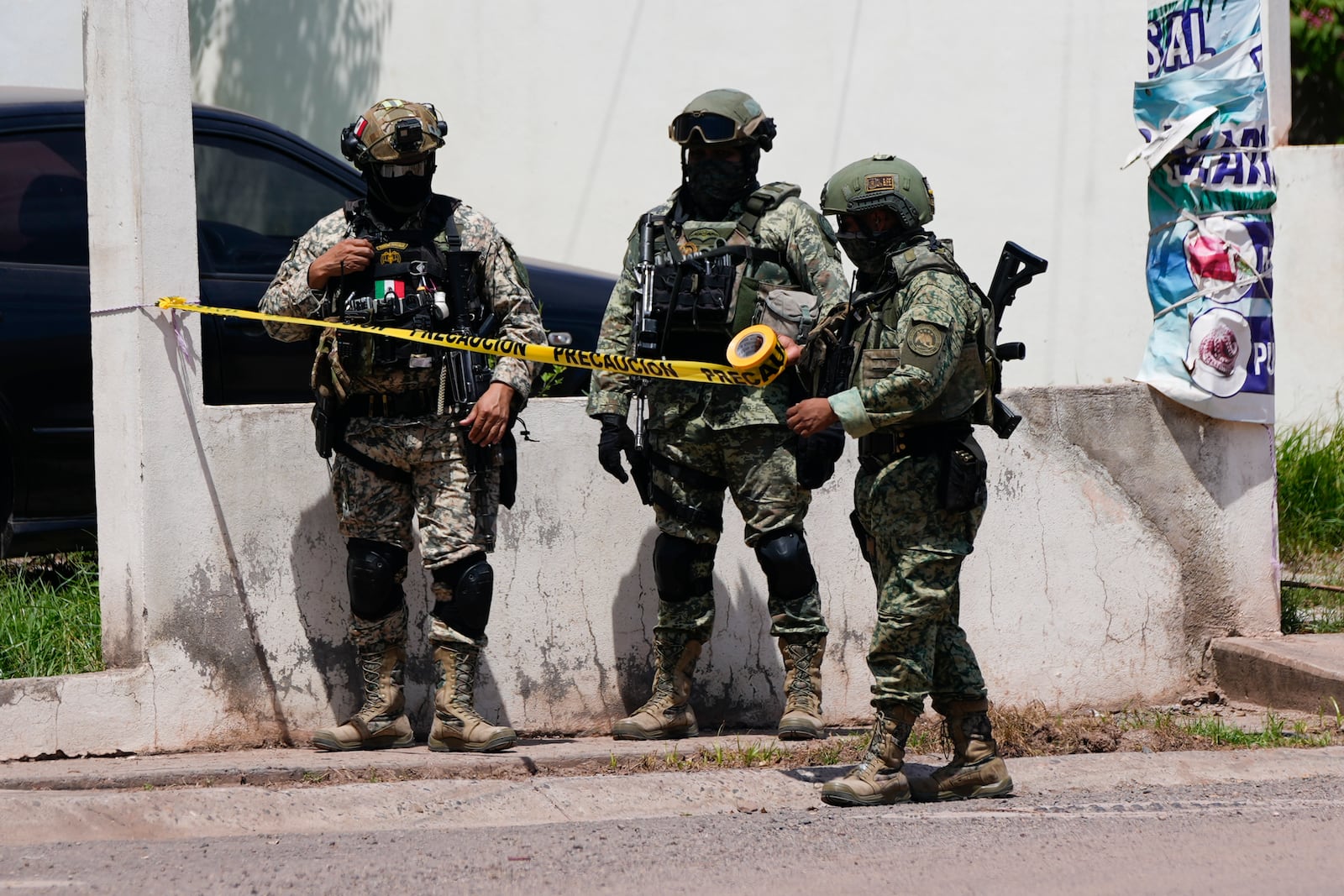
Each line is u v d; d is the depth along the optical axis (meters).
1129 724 20.52
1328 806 15.45
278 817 15.03
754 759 17.80
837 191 15.34
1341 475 31.48
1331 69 42.28
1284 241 33.78
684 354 17.67
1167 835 14.15
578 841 14.05
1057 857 13.30
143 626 17.75
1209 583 22.58
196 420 18.02
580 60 36.16
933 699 16.30
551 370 21.81
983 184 34.59
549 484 19.56
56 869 12.91
